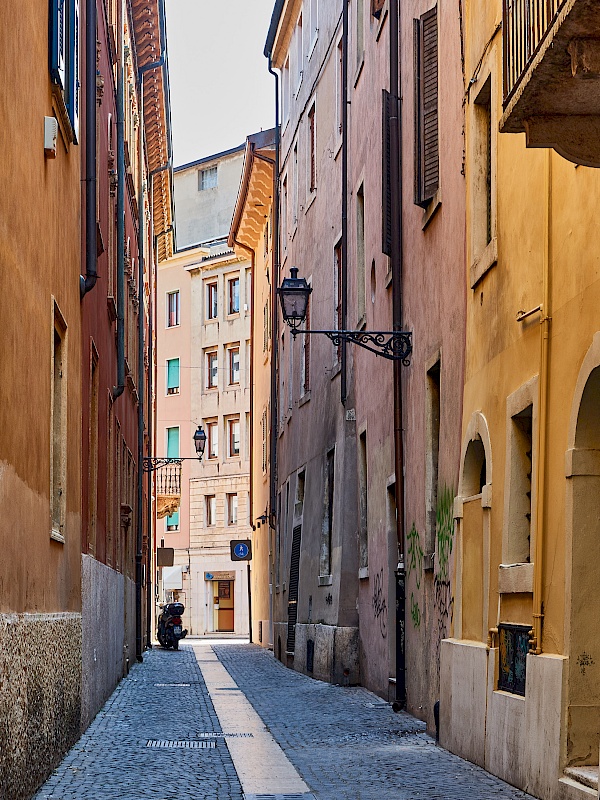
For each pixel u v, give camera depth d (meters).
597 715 8.47
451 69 13.68
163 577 63.03
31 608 9.28
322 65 27.09
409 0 16.38
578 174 8.66
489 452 11.21
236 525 59.84
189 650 39.84
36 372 9.71
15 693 8.02
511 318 10.63
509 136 10.86
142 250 32.03
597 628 8.53
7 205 8.34
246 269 59.94
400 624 16.09
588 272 8.41
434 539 14.62
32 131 9.59
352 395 22.25
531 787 9.08
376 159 19.38
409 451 16.06
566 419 8.85
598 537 8.57
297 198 31.38
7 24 8.34
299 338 30.34
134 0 29.89
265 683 22.55
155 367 48.81
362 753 11.80
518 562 10.38
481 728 10.77
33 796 8.77
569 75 6.97
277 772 10.34
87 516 14.54
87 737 12.87
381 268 18.70
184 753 11.64
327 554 24.86
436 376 14.96
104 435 17.83
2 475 7.95
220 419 61.16
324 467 25.28
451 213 13.56
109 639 18.31
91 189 14.21
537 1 7.05
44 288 10.27
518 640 9.91
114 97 20.77
